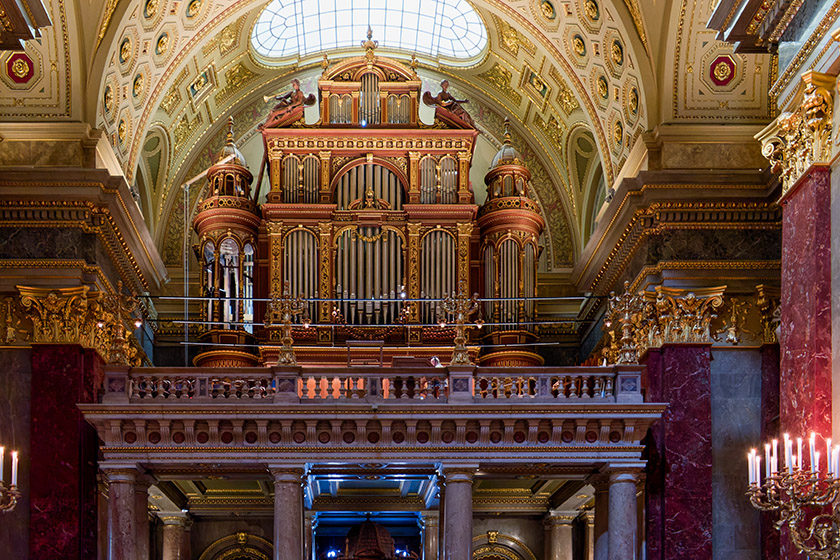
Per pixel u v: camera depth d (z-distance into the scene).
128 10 21.72
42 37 21.19
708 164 22.14
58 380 20.31
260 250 25.97
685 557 20.14
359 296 25.56
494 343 25.45
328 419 19.16
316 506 27.72
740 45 14.43
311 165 26.34
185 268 28.81
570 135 29.02
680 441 20.55
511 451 19.48
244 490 28.56
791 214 13.37
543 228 27.41
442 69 30.19
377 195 26.25
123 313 21.34
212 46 27.08
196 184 29.56
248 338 25.19
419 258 25.88
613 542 19.33
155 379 19.81
